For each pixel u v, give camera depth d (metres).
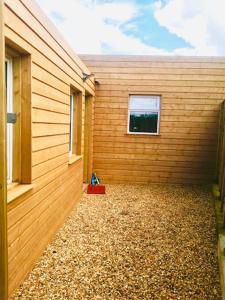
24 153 2.18
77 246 2.88
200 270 2.45
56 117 2.96
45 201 2.68
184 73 5.85
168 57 5.86
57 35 2.83
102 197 5.03
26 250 2.21
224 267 2.28
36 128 2.31
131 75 5.95
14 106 2.12
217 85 5.80
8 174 2.13
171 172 6.13
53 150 2.89
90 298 2.01
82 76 4.37
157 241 3.08
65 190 3.57
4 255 1.51
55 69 2.83
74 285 2.16
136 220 3.79
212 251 2.84
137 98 6.08
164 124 6.02
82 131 4.62
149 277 2.31
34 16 2.12
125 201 4.79
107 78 5.99
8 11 1.66
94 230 3.37
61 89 3.11
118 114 6.07
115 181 6.25
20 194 1.94
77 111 4.48
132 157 6.16
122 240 3.09
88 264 2.51
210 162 6.00
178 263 2.57
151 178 6.18
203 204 4.68
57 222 3.23
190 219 3.88
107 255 2.70
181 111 5.94
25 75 2.10
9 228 1.85
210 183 6.03
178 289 2.15
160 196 5.20
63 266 2.45
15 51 2.01
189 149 6.02
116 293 2.08
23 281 2.17
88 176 5.98
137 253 2.77
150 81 5.93
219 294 2.09
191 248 2.91
